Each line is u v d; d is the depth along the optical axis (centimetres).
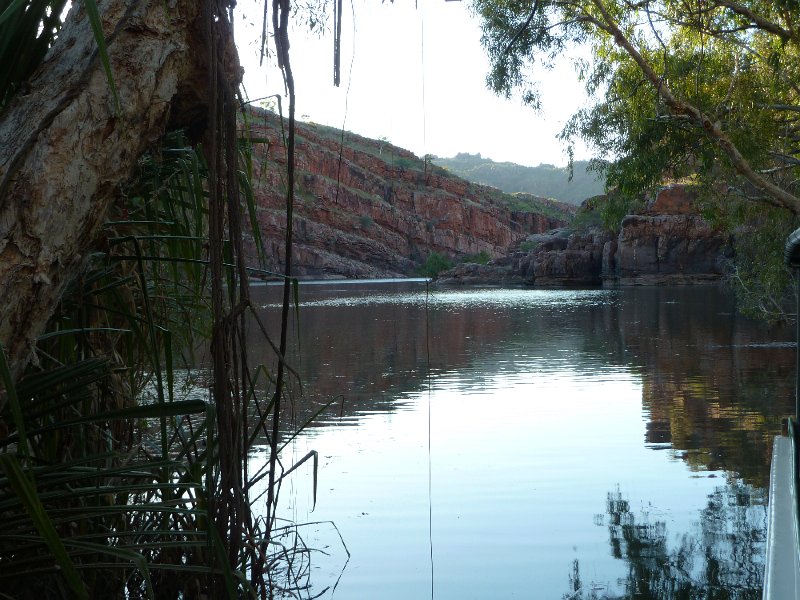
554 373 1256
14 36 177
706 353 1534
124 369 261
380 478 562
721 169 1742
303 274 9981
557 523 458
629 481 557
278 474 571
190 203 232
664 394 1009
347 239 10488
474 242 12006
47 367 242
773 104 1582
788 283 1953
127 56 186
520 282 7681
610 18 1438
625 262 6334
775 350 1560
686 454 652
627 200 1711
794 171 1852
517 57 1494
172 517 269
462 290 6172
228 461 183
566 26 1507
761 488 535
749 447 678
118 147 185
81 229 180
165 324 279
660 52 1547
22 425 124
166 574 270
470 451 664
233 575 180
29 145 169
